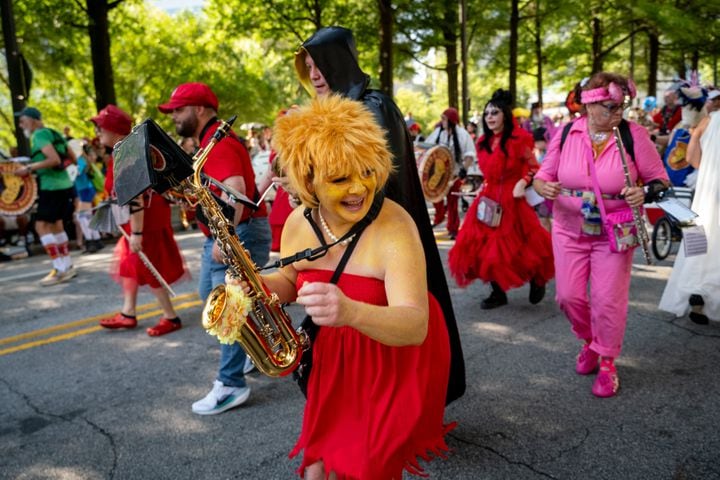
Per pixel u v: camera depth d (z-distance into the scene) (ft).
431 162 23.70
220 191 10.07
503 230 15.81
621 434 9.55
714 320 14.51
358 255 5.91
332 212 5.59
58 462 9.73
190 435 10.33
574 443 9.34
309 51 8.13
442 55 70.33
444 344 6.61
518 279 15.67
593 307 10.93
